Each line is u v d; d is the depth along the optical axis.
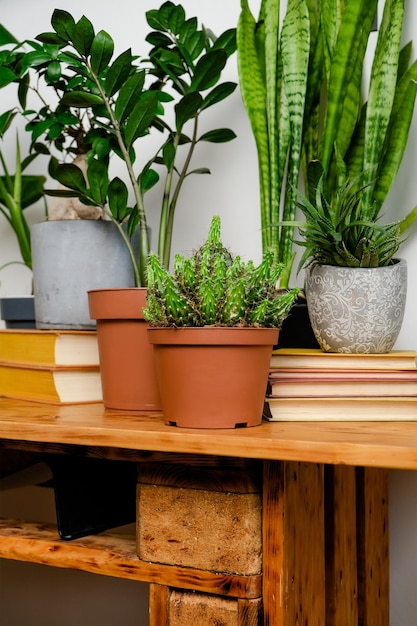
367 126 1.00
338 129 1.04
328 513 0.90
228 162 1.25
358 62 1.03
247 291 0.72
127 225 1.05
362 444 0.60
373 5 1.02
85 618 1.33
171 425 0.75
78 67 0.98
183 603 0.76
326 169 1.04
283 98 1.10
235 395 0.71
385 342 0.85
